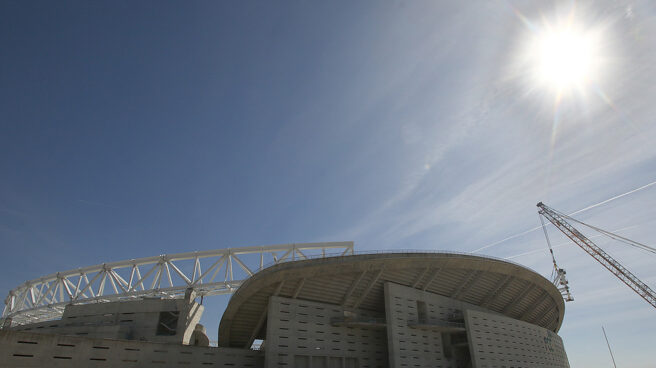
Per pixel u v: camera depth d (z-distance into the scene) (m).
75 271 51.38
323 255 36.25
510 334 45.22
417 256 38.62
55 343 27.14
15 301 56.91
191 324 39.59
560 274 77.25
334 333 37.03
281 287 35.66
